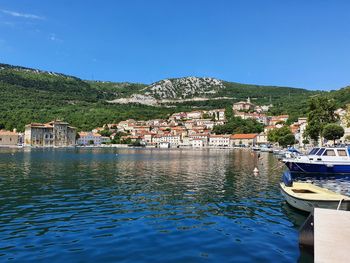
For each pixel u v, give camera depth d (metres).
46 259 15.70
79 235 19.59
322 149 52.00
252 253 16.67
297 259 15.86
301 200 23.88
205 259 15.82
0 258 15.81
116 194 34.06
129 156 121.88
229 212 25.91
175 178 48.75
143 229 20.92
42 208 27.02
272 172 58.41
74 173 55.12
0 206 27.67
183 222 22.75
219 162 86.69
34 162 82.50
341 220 16.95
